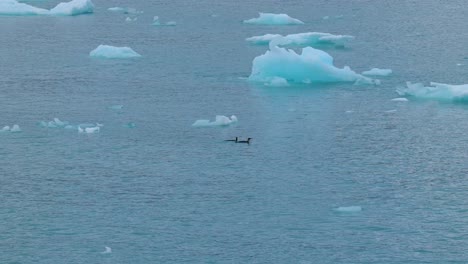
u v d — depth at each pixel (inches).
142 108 5600.4
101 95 5885.8
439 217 4055.1
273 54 6220.5
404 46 7426.2
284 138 5068.9
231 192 4325.8
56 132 5132.9
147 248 3784.5
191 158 4763.8
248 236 3887.8
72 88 6053.2
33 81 6235.2
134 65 6717.5
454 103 5654.5
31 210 4131.4
